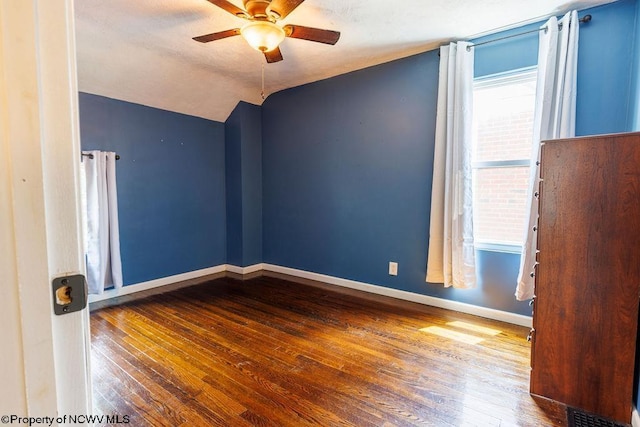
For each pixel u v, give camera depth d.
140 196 3.71
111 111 3.44
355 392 1.86
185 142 4.10
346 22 2.56
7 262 0.43
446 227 2.93
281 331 2.64
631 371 1.60
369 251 3.62
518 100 2.74
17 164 0.43
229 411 1.70
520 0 2.26
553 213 1.74
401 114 3.29
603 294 1.64
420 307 3.16
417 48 3.04
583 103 2.39
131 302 3.33
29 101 0.44
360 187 3.63
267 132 4.46
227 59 3.26
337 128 3.77
